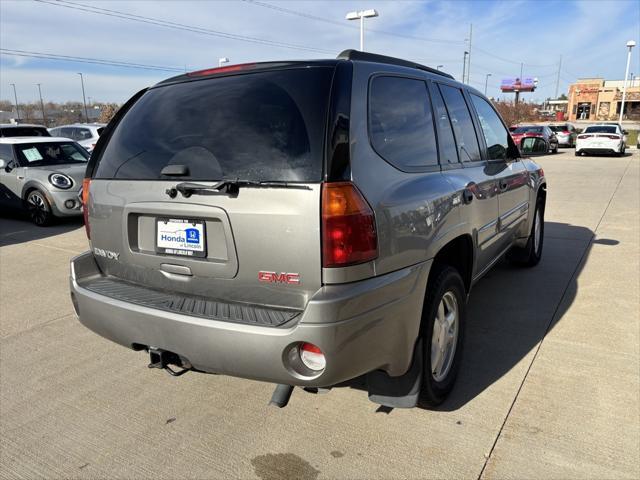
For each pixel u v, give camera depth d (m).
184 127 2.52
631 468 2.37
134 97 2.96
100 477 2.42
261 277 2.25
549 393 3.01
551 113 73.38
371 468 2.43
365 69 2.52
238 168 2.27
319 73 2.34
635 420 2.72
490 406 2.90
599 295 4.63
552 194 11.06
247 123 2.33
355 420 2.82
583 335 3.79
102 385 3.25
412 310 2.44
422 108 2.95
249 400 3.05
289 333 2.07
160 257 2.55
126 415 2.92
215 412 2.93
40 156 8.88
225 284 2.37
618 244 6.52
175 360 2.43
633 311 4.23
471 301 4.54
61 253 6.60
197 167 2.38
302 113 2.23
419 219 2.49
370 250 2.17
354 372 2.18
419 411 2.88
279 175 2.17
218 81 2.57
